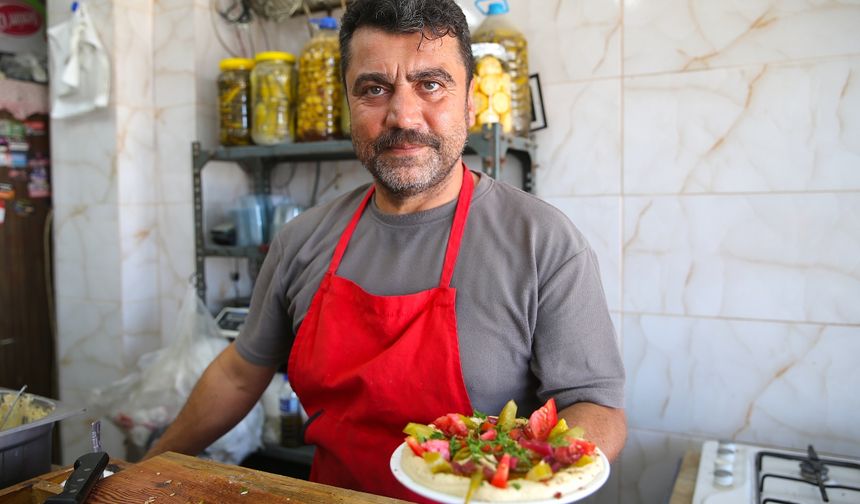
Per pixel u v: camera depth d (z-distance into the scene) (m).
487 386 1.02
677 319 1.65
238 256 1.94
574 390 0.99
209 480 0.88
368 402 1.02
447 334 1.01
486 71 1.59
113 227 2.11
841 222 1.48
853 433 1.49
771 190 1.54
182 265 2.16
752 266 1.56
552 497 0.67
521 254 1.04
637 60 1.65
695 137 1.60
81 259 2.20
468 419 0.84
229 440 1.75
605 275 1.72
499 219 1.09
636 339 1.69
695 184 1.61
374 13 1.00
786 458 1.41
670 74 1.62
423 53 0.99
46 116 2.34
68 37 2.07
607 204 1.71
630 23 1.65
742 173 1.56
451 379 0.99
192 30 2.04
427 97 1.02
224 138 1.97
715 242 1.60
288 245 1.24
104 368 2.19
